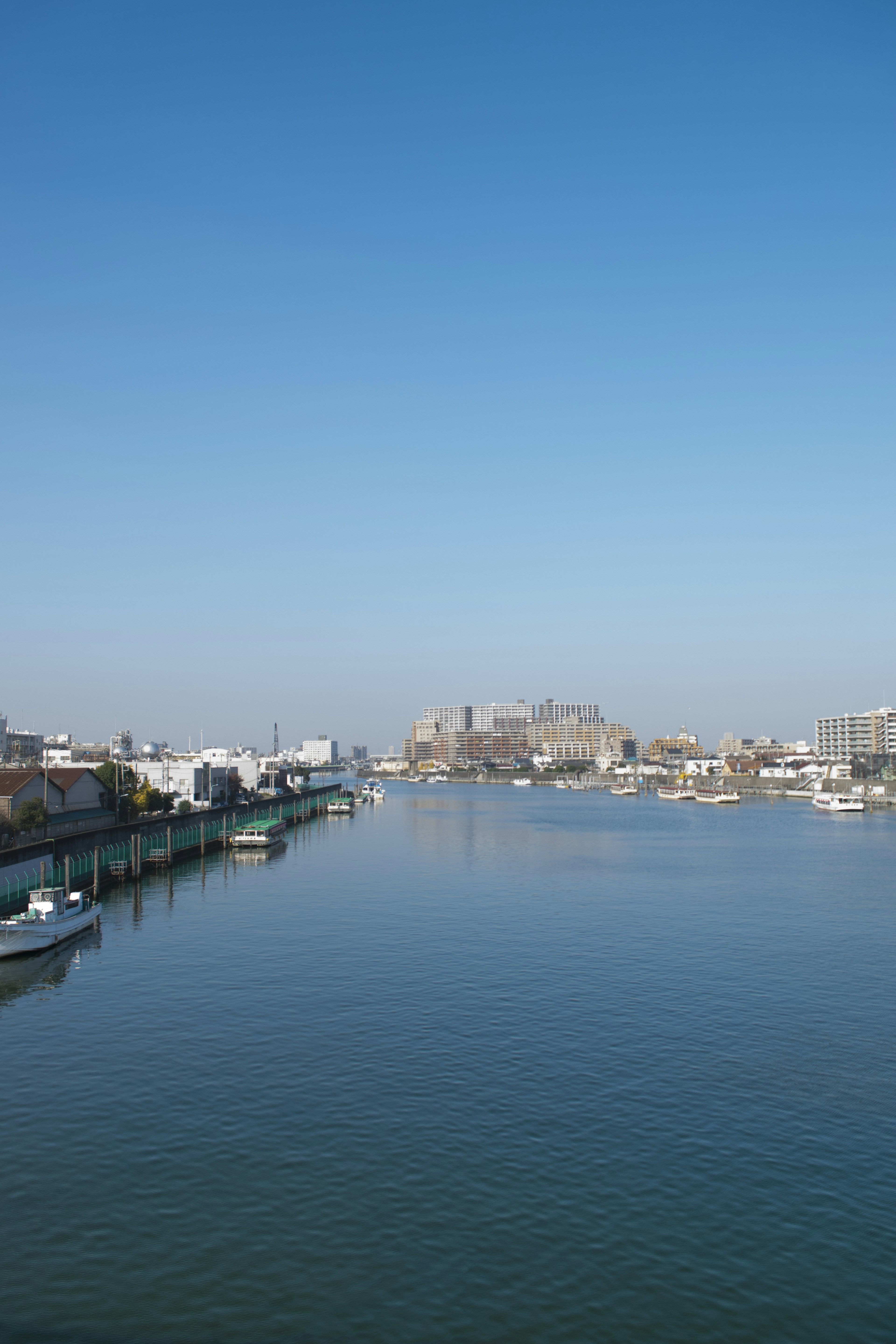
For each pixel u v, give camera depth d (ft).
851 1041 176.55
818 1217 114.73
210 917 297.12
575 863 442.09
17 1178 122.21
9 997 204.03
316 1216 113.70
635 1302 98.63
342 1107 144.46
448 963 233.55
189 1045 172.24
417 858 466.29
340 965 231.50
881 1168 126.93
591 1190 120.37
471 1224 112.16
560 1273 103.14
